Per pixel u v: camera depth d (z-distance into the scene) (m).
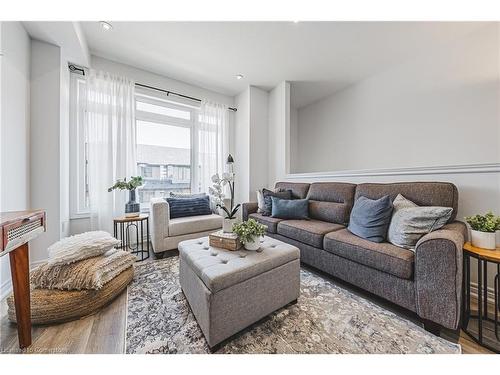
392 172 2.21
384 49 2.52
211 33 2.24
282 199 2.71
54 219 2.15
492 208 1.61
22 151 1.92
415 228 1.47
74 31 1.98
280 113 3.49
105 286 1.52
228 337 1.17
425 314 1.24
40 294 1.34
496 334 1.19
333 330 1.28
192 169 3.60
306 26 2.13
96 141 2.60
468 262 1.30
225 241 1.54
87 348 1.13
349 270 1.69
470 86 2.21
